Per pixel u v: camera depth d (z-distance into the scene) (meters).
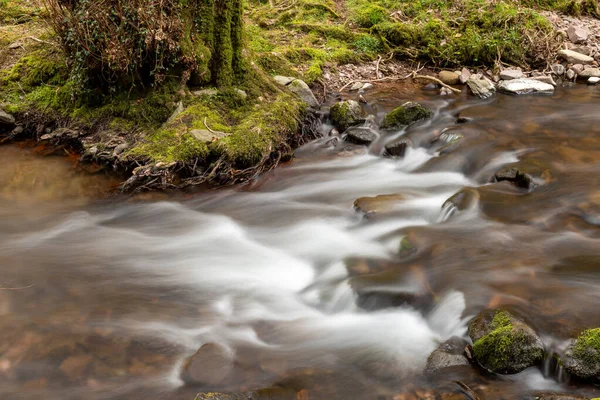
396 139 7.97
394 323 4.39
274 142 7.32
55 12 7.45
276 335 4.36
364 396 3.67
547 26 11.04
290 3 11.71
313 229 6.02
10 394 3.71
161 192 6.68
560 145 7.16
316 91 9.12
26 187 6.73
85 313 4.56
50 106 7.88
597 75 10.12
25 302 4.68
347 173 7.35
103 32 7.12
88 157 7.19
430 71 10.31
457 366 3.82
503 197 5.96
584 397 3.44
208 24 7.58
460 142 7.53
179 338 4.29
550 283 4.43
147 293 4.91
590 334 3.70
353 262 5.23
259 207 6.54
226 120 7.53
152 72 7.30
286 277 5.26
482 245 5.12
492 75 10.10
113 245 5.73
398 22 11.03
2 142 7.75
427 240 5.30
